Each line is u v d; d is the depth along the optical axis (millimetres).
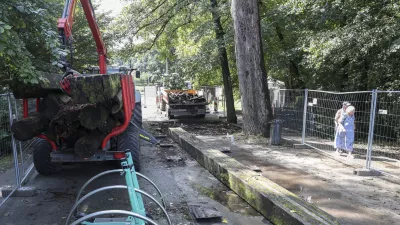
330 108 10852
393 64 11508
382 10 10922
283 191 5066
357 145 10930
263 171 7168
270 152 9266
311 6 12562
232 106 16984
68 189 6004
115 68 11570
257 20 11281
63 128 5398
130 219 3803
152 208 5133
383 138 10633
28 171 6648
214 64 16984
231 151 9359
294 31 14242
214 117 19625
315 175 6898
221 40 15469
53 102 5383
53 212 4949
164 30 18234
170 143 10602
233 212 5043
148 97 36875
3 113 6332
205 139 11398
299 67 15969
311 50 11727
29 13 4164
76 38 13039
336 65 13320
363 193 5809
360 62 12320
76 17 12883
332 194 5727
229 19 15852
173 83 24844
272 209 4617
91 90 4902
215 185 6352
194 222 4652
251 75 11344
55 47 4762
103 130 5328
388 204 5270
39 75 4477
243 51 11344
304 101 10719
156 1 16797
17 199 5492
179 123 16531
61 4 7449
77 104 4961
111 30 16438
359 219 4660
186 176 6914
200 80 20172
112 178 6645
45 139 5980
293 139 11109
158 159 8398
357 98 12320
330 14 12422
